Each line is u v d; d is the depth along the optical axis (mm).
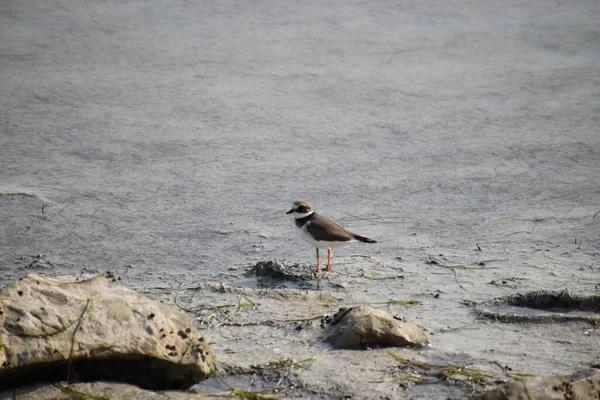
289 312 9930
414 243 12438
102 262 11750
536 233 12734
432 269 11414
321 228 11180
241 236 12742
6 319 7371
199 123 17500
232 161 15750
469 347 8922
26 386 7375
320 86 19438
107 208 13719
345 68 20516
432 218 13422
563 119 17750
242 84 19562
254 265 11578
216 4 25469
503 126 17422
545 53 21656
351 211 13664
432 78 19953
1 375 7188
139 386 7793
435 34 22922
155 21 23875
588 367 8398
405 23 23844
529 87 19469
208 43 22234
